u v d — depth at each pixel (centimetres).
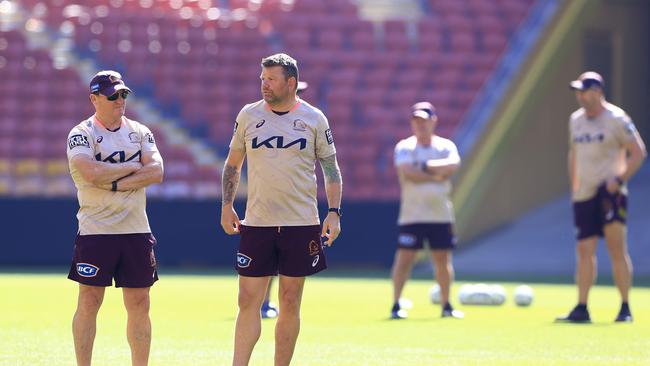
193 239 8850
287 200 2792
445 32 10738
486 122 9975
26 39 10369
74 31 10569
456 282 7706
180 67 10394
